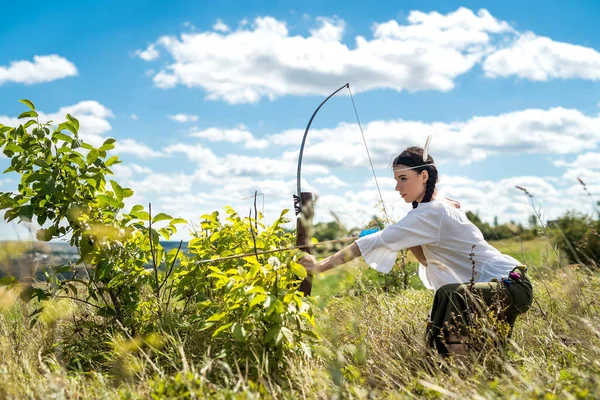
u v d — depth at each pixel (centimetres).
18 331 461
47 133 443
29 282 431
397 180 405
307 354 355
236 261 438
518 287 377
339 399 301
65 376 349
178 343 398
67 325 483
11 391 322
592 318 402
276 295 364
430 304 533
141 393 326
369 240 381
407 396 305
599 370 314
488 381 326
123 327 443
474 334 354
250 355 363
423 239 384
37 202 445
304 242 400
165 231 472
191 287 480
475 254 391
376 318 448
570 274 453
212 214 473
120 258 460
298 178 423
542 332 412
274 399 306
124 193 450
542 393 282
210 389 308
